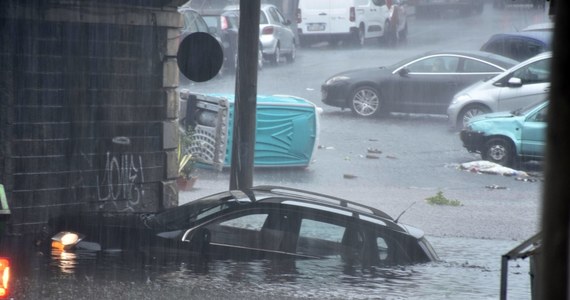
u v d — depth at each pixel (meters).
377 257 18.62
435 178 39.16
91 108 24.94
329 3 78.38
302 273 17.70
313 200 19.33
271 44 67.31
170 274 17.17
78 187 24.80
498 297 16.69
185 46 25.73
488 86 48.69
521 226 29.81
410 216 30.94
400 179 38.53
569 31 5.89
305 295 16.30
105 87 25.17
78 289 15.70
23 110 23.44
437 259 19.47
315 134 39.47
